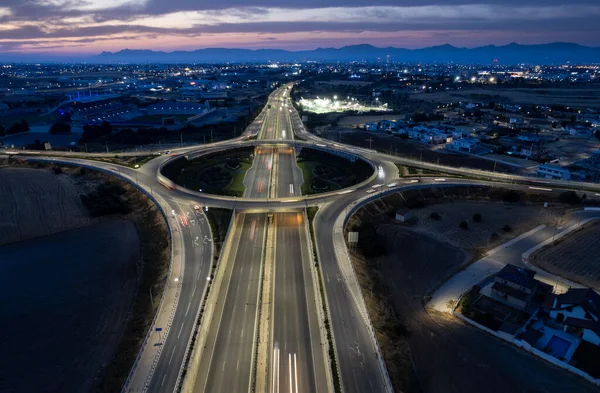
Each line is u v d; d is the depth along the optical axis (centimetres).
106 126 19700
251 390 4894
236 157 15662
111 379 5100
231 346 5622
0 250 8512
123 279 7362
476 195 11388
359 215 9856
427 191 11438
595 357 5434
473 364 5444
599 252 8169
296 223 9556
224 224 9056
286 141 17438
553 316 6178
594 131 19825
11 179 12025
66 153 14875
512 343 5838
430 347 5772
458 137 18800
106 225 9681
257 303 6588
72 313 6412
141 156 14575
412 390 4969
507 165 14850
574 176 13212
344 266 7462
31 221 9794
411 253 8444
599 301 6075
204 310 6153
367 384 4884
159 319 5975
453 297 6975
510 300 6650
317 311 6400
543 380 5147
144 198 10694
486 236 9094
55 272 7606
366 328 5894
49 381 5097
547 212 10200
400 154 16400
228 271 7512
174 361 5194
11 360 5447
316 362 5359
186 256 7700
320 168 14350
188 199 10512
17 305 6600
